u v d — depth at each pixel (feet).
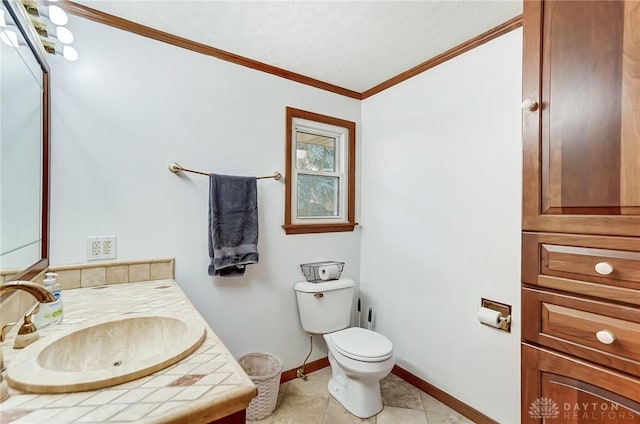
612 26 2.74
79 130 4.73
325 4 4.66
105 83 4.94
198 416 1.88
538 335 3.29
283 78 6.89
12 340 2.81
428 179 6.49
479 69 5.53
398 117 7.20
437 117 6.29
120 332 3.35
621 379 2.71
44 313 3.12
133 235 5.19
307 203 7.57
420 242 6.66
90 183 4.83
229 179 5.92
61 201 4.58
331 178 8.02
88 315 3.51
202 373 2.28
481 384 5.47
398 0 4.56
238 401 2.02
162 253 5.46
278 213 6.86
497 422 5.21
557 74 3.11
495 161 5.29
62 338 2.90
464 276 5.78
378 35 5.49
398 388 6.64
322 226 7.52
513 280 5.03
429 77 6.46
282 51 6.07
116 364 3.18
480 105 5.51
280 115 6.86
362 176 8.25
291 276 7.08
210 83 5.95
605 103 2.78
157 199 5.41
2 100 3.13
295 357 7.11
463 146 5.80
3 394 1.92
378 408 5.81
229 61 6.15
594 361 2.89
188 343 2.69
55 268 4.50
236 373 2.28
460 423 5.52
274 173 6.75
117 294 4.40
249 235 6.12
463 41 5.67
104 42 4.93
